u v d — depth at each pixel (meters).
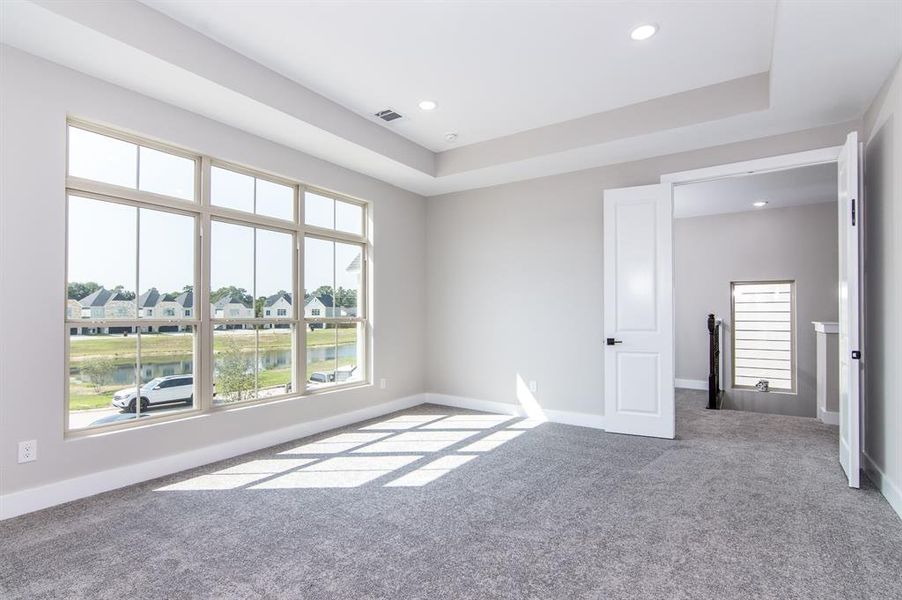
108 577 2.06
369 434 4.46
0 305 2.64
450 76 3.57
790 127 3.80
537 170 4.96
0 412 2.63
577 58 3.31
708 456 3.78
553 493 3.01
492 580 2.03
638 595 1.92
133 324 3.28
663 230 4.34
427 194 5.96
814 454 3.82
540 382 5.16
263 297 4.16
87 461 2.96
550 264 5.12
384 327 5.38
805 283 7.01
